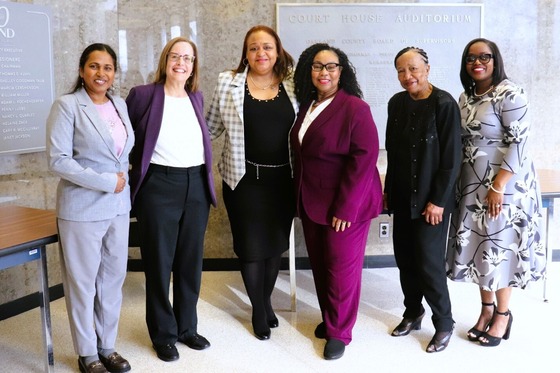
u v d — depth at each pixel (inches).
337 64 102.5
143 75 152.6
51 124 88.8
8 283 127.5
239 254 112.1
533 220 105.8
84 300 95.3
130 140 95.7
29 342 114.3
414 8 151.5
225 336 116.3
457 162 101.5
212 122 112.3
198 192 103.7
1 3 117.0
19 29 121.5
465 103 107.8
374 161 102.0
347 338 109.4
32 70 125.3
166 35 151.5
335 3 150.9
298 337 115.7
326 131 102.0
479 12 152.2
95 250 93.6
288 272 160.1
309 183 106.3
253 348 110.7
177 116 100.2
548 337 113.9
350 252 106.4
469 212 107.0
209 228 159.9
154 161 100.1
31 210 113.9
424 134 102.8
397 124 108.6
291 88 108.5
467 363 103.3
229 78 108.4
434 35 152.8
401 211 109.3
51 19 129.2
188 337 110.7
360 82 153.8
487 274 105.6
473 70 104.4
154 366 103.2
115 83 149.9
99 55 90.7
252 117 105.8
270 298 127.2
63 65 135.7
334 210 104.0
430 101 103.0
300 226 161.0
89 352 98.0
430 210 103.0
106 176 90.1
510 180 103.7
